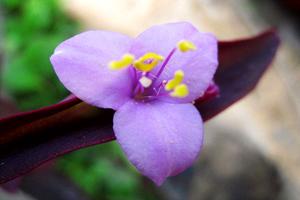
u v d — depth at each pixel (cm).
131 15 22
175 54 10
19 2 24
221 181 18
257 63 12
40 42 22
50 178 17
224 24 20
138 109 10
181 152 10
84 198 18
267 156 18
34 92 22
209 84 10
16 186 14
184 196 19
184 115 10
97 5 23
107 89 10
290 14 21
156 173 10
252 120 19
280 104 19
